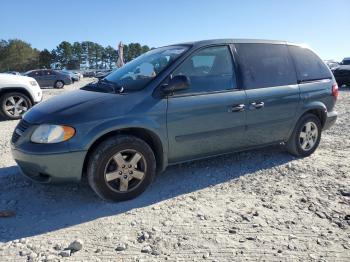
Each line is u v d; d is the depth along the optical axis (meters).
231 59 4.98
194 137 4.59
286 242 3.44
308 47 5.98
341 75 19.41
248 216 3.92
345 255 3.25
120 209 4.09
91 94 4.44
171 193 4.51
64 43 108.06
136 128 4.21
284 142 5.70
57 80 29.50
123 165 4.16
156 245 3.38
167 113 4.34
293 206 4.17
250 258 3.19
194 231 3.62
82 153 3.94
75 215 3.97
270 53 5.40
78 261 3.14
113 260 3.16
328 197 4.42
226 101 4.75
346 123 8.67
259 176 5.09
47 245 3.40
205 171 5.23
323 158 5.86
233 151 5.10
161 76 4.43
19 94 9.95
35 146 3.94
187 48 4.73
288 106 5.40
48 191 4.58
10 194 4.51
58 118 3.97
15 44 98.38
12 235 3.58
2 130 8.34
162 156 4.46
